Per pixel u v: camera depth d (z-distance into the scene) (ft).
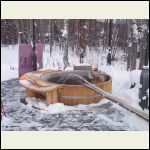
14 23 70.64
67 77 30.40
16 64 49.34
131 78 26.84
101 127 20.95
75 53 60.80
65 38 51.03
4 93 30.12
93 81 31.60
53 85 25.70
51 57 57.21
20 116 23.32
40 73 31.86
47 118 22.86
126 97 27.84
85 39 57.88
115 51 62.08
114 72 37.01
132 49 40.06
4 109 24.95
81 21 53.01
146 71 23.52
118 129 20.43
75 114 23.68
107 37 67.46
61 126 21.20
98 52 62.34
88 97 25.61
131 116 22.71
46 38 73.46
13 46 67.92
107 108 25.09
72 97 25.49
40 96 27.78
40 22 72.64
